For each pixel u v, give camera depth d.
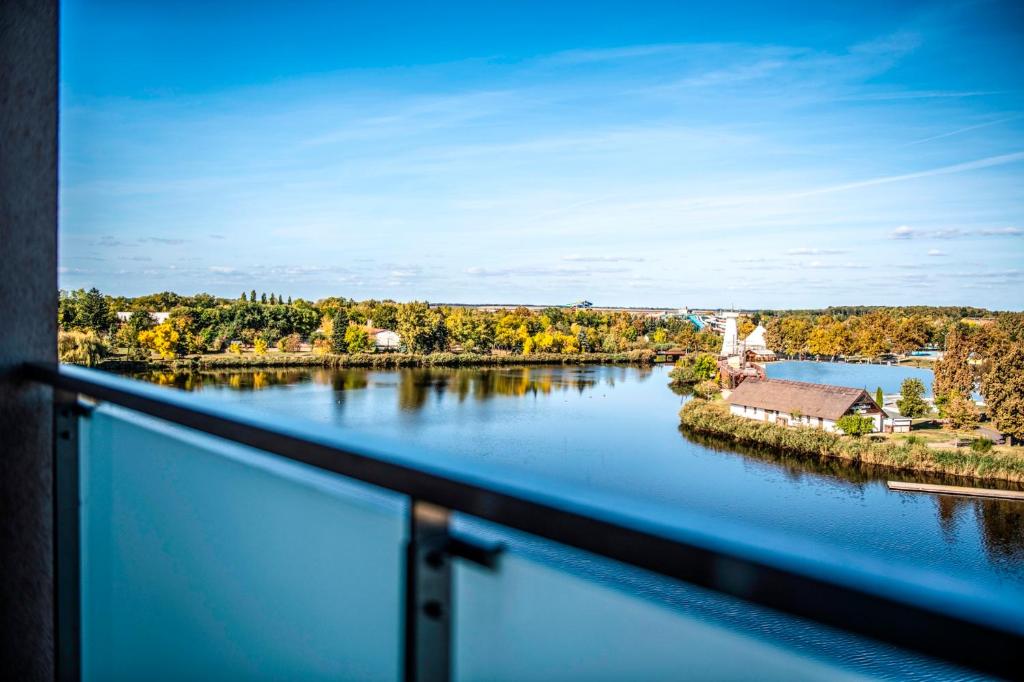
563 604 0.52
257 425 0.76
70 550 1.28
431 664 0.62
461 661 0.60
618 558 0.44
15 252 1.42
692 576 0.40
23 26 1.41
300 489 0.80
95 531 1.23
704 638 0.44
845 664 0.36
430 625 0.62
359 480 0.63
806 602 0.35
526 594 0.55
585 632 0.51
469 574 0.59
